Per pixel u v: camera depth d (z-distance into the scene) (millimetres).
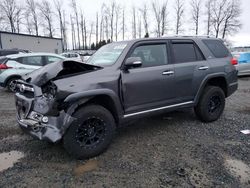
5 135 4355
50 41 40562
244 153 3520
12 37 33062
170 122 4961
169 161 3311
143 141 4012
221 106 5000
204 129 4527
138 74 3756
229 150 3619
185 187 2721
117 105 3551
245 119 5117
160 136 4223
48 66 3463
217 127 4633
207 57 4742
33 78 3371
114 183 2820
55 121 3090
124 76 3611
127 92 3650
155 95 3994
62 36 50844
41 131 3145
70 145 3207
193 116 5340
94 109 3330
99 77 3383
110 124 3516
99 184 2807
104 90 3357
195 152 3568
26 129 3385
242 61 11188
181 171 3041
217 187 2711
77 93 3102
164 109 4172
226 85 5039
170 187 2727
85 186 2773
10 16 47781
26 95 3475
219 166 3158
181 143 3906
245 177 2908
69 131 3176
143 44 3959
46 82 3195
